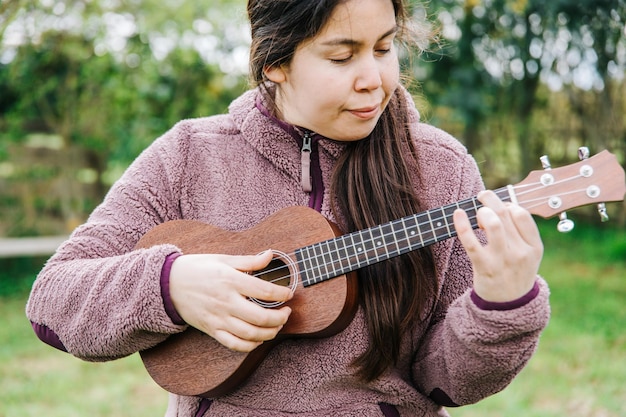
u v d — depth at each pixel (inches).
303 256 55.5
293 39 54.2
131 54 293.6
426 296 56.4
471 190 58.5
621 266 283.6
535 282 48.9
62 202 316.2
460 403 56.0
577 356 185.5
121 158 300.0
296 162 59.6
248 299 56.1
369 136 58.0
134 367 192.5
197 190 61.9
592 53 293.3
